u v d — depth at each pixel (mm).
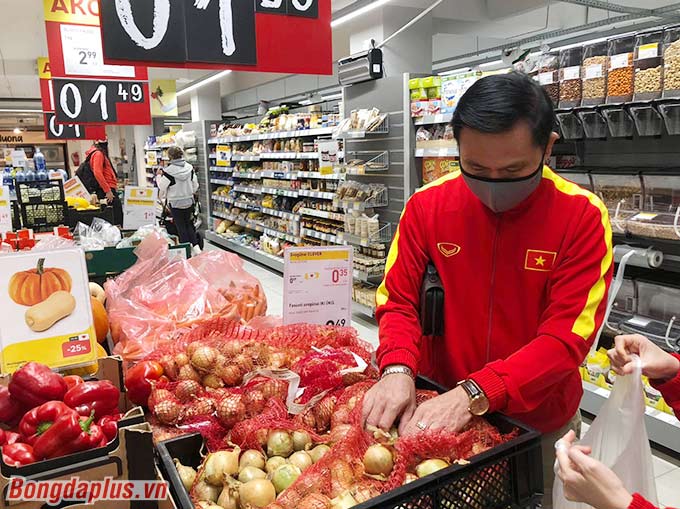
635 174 3137
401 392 1260
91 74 6109
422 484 944
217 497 1100
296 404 1343
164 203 9297
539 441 1091
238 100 18344
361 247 5773
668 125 2842
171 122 21859
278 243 8234
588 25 7617
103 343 2219
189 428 1308
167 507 1024
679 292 3055
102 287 2850
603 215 1352
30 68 11516
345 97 5840
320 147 6500
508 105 1123
